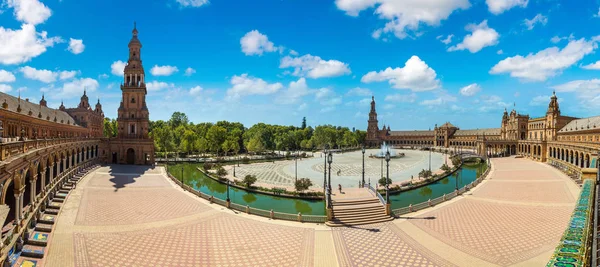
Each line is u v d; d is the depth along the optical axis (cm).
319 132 16000
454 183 6353
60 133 6750
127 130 8356
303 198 4881
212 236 2866
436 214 3606
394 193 5319
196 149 11619
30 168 2941
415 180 6234
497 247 2597
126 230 2978
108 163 7938
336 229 3094
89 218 3294
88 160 6694
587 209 1472
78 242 2638
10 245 2169
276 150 16650
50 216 3303
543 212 3616
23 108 5197
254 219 3406
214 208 3831
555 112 10444
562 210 3688
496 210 3741
